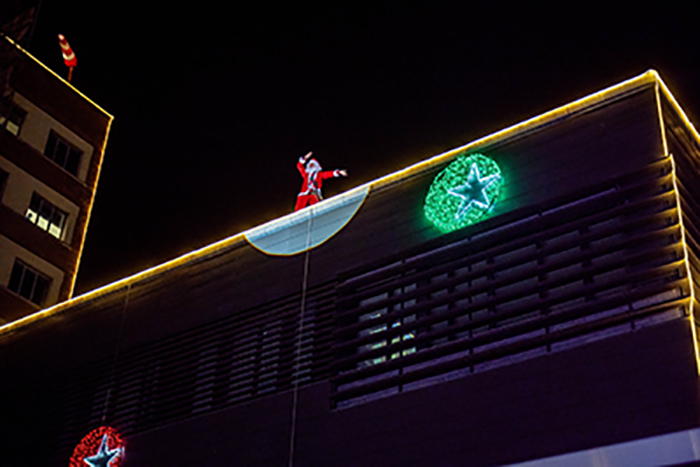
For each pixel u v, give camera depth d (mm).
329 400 20062
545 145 20000
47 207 38438
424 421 18266
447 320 19281
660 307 16422
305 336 21594
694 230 17672
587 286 17406
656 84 19016
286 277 23062
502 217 19531
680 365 15711
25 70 39094
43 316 28750
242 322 23172
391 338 19969
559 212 18688
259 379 21953
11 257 35688
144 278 26719
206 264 25359
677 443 15023
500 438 17031
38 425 26062
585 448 15922
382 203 22203
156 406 23562
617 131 19031
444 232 20438
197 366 23469
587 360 16828
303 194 25844
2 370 28375
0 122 36938
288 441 20094
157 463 22203
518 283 18656
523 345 17703
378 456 18484
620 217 17906
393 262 21078
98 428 24312
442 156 21672
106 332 26438
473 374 18188
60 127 40375
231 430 21312
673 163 17672
